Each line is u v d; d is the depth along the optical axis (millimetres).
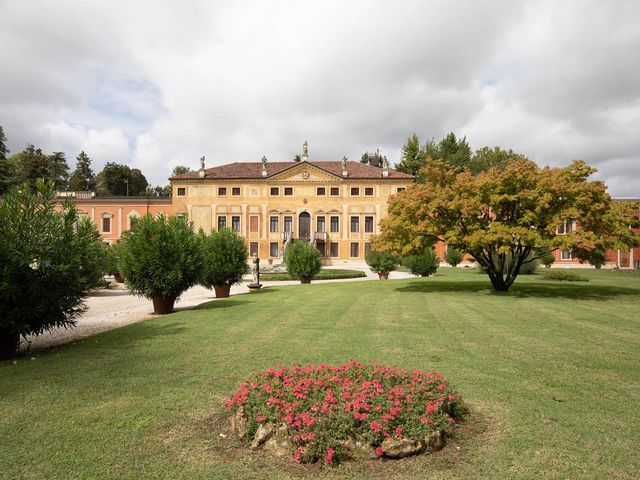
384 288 21656
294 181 58812
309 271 27141
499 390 6164
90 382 6613
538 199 18359
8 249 8383
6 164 50406
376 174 59312
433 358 7840
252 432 4594
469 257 55438
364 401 4508
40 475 4000
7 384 6559
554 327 10945
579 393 6074
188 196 58844
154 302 14781
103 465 4164
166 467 4125
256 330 10602
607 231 18359
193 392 6141
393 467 4059
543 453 4332
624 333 10203
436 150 73688
